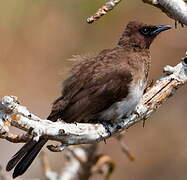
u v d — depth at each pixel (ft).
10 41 51.49
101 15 31.40
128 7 54.39
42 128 27.96
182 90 59.16
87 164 39.83
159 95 33.78
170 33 56.49
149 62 38.52
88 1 51.88
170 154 58.23
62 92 36.60
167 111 59.00
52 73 53.31
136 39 38.40
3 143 51.52
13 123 27.35
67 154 40.70
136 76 36.68
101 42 53.83
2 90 52.16
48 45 52.70
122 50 38.17
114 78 36.09
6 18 50.70
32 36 51.96
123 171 57.26
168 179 57.93
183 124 58.54
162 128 58.49
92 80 36.11
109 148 56.95
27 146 32.40
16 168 32.68
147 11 54.49
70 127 29.40
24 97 53.16
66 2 52.03
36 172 52.26
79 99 35.83
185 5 31.86
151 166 57.82
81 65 37.22
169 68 33.76
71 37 53.16
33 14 51.37
